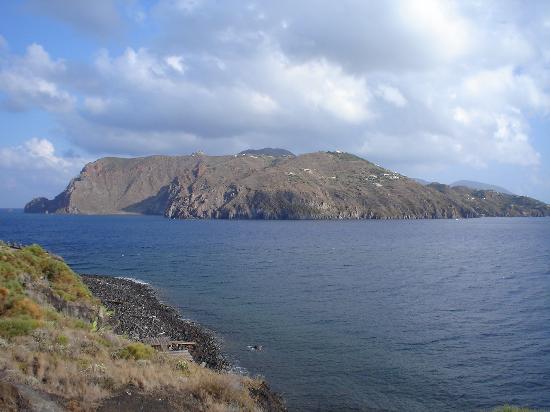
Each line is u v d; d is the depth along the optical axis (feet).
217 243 472.03
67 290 120.67
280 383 100.42
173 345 118.01
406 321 152.66
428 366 111.45
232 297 192.03
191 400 61.31
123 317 142.61
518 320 153.79
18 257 120.98
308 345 126.72
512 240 527.81
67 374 57.31
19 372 53.42
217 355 116.37
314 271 269.64
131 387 60.39
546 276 252.62
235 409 62.44
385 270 275.18
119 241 488.44
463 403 92.38
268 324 148.25
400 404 91.71
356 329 142.92
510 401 93.25
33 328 73.05
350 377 104.47
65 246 424.05
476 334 137.69
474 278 245.45
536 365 112.06
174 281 232.94
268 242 488.02
